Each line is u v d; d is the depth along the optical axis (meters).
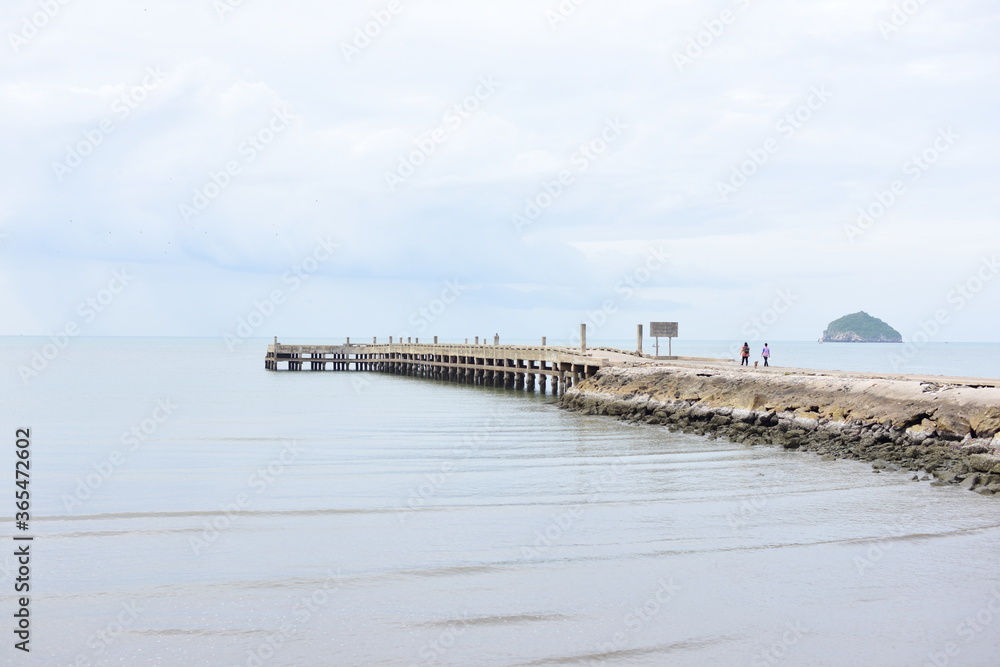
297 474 23.61
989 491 21.12
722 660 11.56
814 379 31.11
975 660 11.70
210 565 15.12
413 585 14.13
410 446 28.89
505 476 23.28
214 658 11.45
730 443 29.50
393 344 79.81
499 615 12.92
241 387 59.75
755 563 15.48
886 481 22.62
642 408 36.44
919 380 29.52
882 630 12.63
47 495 20.83
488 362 63.22
